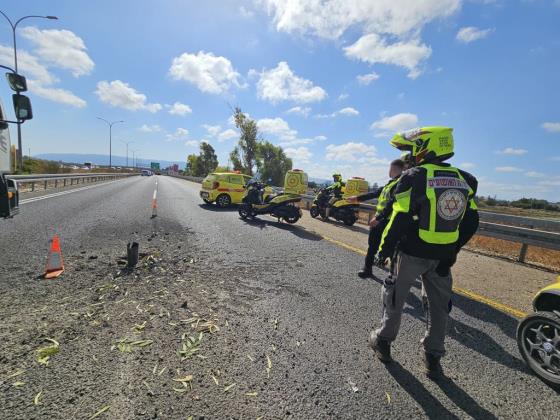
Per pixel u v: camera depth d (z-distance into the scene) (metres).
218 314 3.55
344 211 11.04
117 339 2.90
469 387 2.54
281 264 5.67
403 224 2.37
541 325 2.74
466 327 3.57
